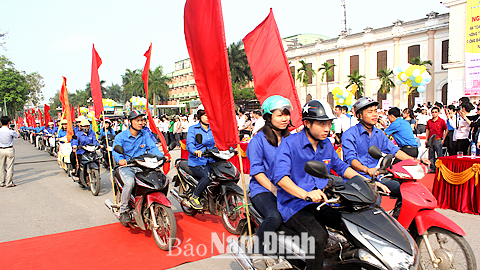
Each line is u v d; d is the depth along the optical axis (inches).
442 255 122.3
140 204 173.0
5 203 263.0
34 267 144.8
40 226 204.7
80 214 231.0
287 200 108.3
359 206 100.2
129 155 185.8
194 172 203.8
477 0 716.7
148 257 155.1
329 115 98.7
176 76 2938.0
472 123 308.5
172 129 792.9
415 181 127.3
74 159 323.3
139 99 888.3
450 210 219.3
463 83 799.7
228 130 142.7
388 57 1342.3
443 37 1181.7
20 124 1291.8
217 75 143.1
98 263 148.7
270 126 128.6
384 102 893.2
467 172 209.0
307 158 107.0
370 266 91.9
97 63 240.8
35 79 2340.1
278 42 228.2
